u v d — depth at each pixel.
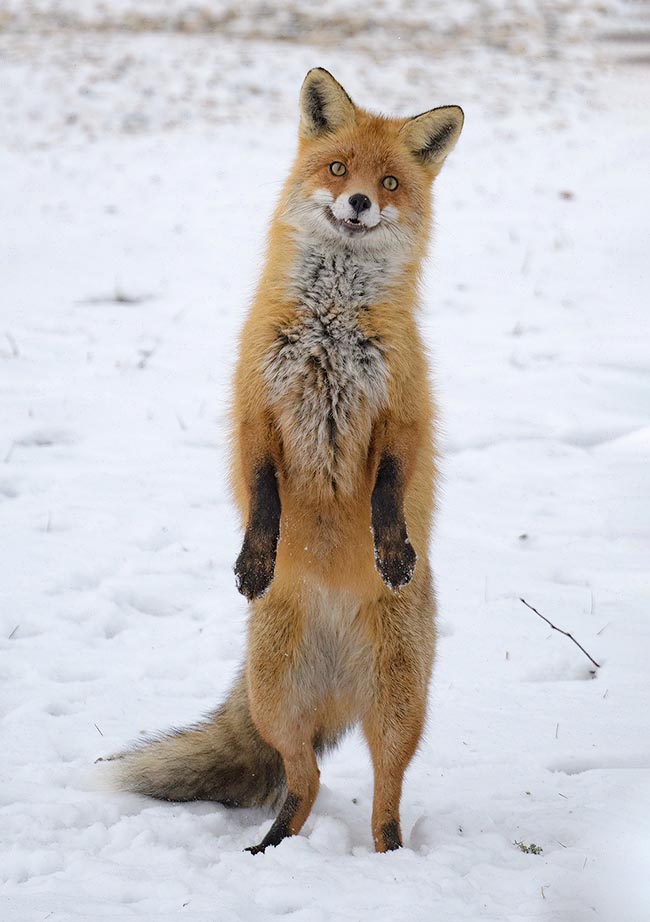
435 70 51.34
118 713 9.09
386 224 8.31
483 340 22.33
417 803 7.93
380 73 49.81
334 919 5.79
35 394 17.92
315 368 8.01
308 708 7.88
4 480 14.48
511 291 26.48
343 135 8.61
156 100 45.09
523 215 33.44
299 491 7.98
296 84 48.12
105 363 19.94
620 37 60.22
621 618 11.30
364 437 7.96
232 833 7.68
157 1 60.66
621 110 47.47
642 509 14.38
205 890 6.15
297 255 8.24
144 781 8.05
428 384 8.42
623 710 9.41
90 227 31.67
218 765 8.30
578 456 16.48
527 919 5.88
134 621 11.01
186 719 9.05
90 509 13.66
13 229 31.09
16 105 43.88
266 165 38.41
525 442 16.94
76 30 54.94
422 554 8.15
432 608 8.17
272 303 8.12
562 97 48.72
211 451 16.12
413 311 8.47
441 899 6.10
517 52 55.66
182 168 38.00
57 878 6.26
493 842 7.03
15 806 7.36
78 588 11.64
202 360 20.48
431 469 8.51
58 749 8.43
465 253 29.67
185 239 30.62
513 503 14.70
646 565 12.76
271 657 7.77
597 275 27.88
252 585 7.49
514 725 9.14
